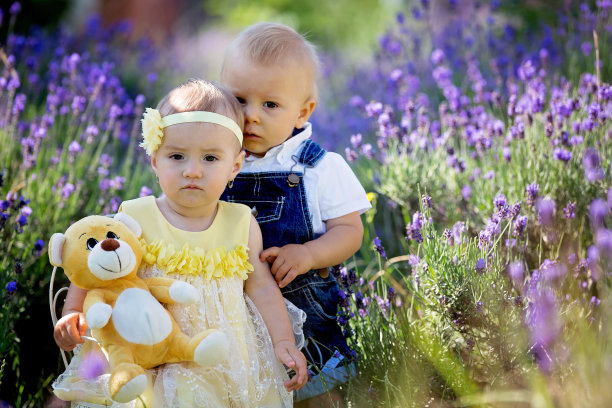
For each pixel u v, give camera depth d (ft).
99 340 6.03
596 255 6.91
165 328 5.96
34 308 8.98
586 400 5.88
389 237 10.27
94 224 6.04
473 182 9.71
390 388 6.98
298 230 7.36
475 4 16.52
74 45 19.33
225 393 6.22
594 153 8.21
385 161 10.32
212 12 41.14
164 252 6.35
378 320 7.44
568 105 9.22
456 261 7.23
